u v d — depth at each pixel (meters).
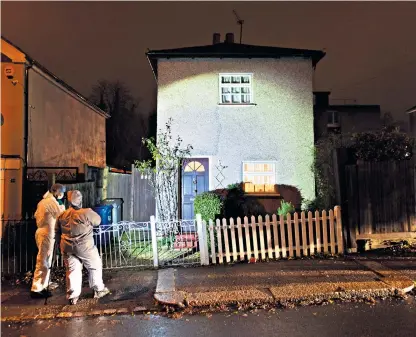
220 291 6.72
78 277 6.65
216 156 12.29
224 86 12.54
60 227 6.74
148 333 5.35
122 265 8.80
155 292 6.78
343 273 7.54
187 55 12.23
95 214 6.85
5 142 10.65
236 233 9.32
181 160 12.21
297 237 8.99
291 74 12.52
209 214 9.77
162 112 12.34
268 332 5.25
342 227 9.23
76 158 15.74
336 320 5.58
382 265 8.03
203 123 12.34
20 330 5.60
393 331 5.18
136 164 12.48
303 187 12.26
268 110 12.41
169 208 11.80
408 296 6.50
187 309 6.15
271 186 12.26
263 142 12.34
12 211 9.98
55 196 7.38
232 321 5.66
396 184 9.56
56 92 13.32
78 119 16.03
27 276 8.25
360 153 9.64
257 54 12.24
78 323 5.80
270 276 7.52
